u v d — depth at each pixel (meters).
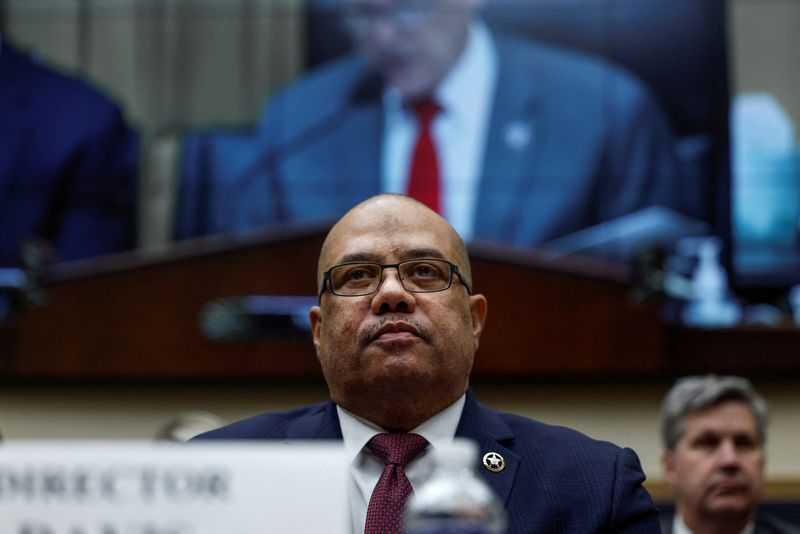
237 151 9.15
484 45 9.02
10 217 9.12
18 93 9.25
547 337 8.80
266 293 9.00
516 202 8.87
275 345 8.97
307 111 9.10
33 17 9.38
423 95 9.00
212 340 9.00
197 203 9.12
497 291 8.85
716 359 8.69
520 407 9.05
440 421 3.23
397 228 3.31
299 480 1.77
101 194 9.16
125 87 9.27
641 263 8.74
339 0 9.18
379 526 2.81
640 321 8.77
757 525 6.24
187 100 9.23
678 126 8.87
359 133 9.02
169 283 9.08
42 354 9.08
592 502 3.09
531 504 3.05
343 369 3.17
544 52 9.00
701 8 8.98
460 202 8.89
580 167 8.86
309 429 3.33
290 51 9.19
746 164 8.80
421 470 3.02
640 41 8.96
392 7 9.10
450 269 3.27
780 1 8.95
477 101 8.95
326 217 9.00
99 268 9.08
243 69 9.21
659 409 8.97
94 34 9.34
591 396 9.02
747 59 8.91
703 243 8.74
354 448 3.16
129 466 1.77
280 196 9.07
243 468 1.78
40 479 1.77
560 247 8.83
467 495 1.76
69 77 9.30
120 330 9.07
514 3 9.04
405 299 3.13
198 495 1.77
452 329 3.19
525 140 8.91
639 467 3.31
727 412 5.88
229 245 9.05
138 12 9.33
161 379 9.05
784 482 8.60
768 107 8.84
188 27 9.29
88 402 9.24
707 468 5.84
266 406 9.20
